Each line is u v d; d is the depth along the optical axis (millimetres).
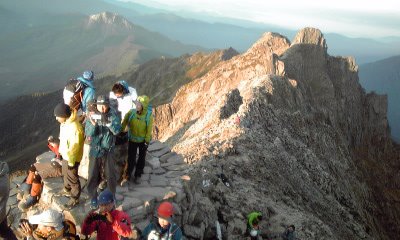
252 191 30484
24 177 14789
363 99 163875
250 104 70750
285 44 152250
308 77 137750
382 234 95250
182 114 144125
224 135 47844
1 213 9656
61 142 10555
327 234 28281
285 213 28531
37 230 8891
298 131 85500
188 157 37094
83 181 11867
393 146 162000
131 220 11750
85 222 9180
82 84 11992
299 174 53844
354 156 138500
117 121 10523
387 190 134625
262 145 48125
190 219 14133
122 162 13203
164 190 13352
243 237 17688
